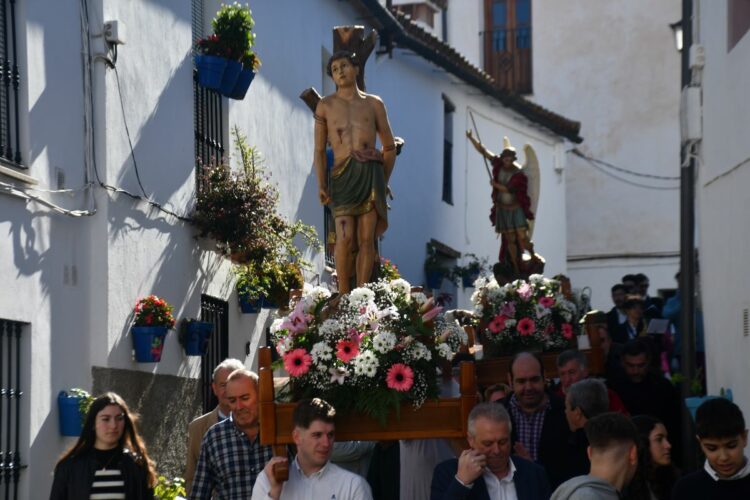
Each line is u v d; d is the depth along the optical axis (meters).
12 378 9.77
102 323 11.02
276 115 16.06
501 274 15.84
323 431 7.25
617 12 33.06
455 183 23.78
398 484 9.03
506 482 7.18
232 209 13.20
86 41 11.14
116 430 8.01
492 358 12.60
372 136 9.41
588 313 12.38
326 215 18.19
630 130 32.81
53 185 10.39
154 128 12.34
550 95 33.53
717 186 12.41
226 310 14.33
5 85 9.84
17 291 9.73
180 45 13.12
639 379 11.82
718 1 12.34
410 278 21.19
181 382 12.75
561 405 9.24
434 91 22.62
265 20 15.70
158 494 10.30
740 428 6.91
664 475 7.77
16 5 10.06
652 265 32.41
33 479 9.84
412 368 7.85
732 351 11.76
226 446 8.32
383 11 19.02
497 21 34.38
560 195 28.59
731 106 11.73
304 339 8.04
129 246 11.59
